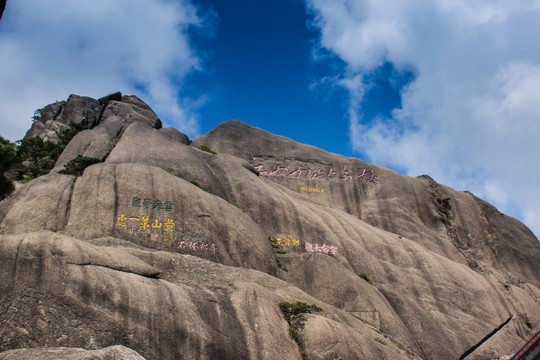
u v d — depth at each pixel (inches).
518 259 1523.1
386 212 1491.1
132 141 1192.8
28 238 585.6
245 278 804.6
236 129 1664.6
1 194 663.1
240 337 645.9
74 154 1248.8
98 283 584.7
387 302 989.8
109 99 1790.1
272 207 1144.2
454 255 1381.6
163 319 597.0
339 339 700.0
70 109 1732.3
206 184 1139.9
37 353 413.1
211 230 940.6
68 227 841.5
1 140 667.4
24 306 535.8
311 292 962.7
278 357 648.4
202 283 753.0
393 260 1158.3
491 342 1021.8
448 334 986.7
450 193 1651.1
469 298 1101.7
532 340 633.0
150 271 682.8
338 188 1576.0
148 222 902.4
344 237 1152.8
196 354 595.2
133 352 422.6
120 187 927.7
